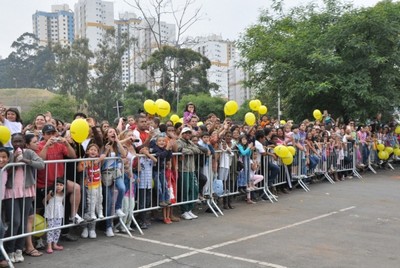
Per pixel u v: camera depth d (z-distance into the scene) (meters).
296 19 21.36
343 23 17.62
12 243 5.48
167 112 9.37
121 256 5.76
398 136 18.22
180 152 7.98
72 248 6.16
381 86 17.47
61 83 51.09
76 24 77.69
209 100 39.34
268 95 21.84
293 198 10.55
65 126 8.03
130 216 7.12
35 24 108.06
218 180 8.80
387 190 11.77
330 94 18.03
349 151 14.52
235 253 5.91
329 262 5.54
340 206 9.48
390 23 17.14
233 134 9.61
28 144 6.05
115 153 6.99
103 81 50.78
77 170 6.46
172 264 5.42
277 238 6.74
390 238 6.79
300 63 18.56
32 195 5.79
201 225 7.67
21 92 75.81
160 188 7.65
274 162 10.62
